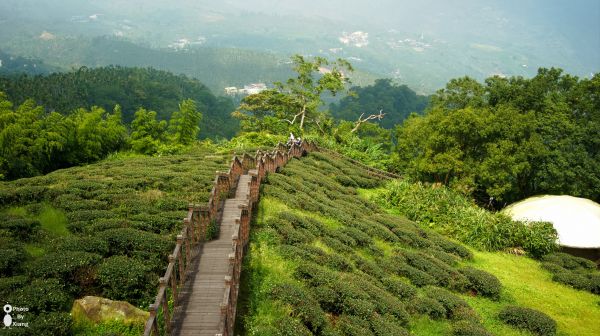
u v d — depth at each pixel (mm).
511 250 30750
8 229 18062
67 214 20375
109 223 19172
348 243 23766
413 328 18281
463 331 18031
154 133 46000
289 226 22094
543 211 34219
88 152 38625
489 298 22766
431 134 39219
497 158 35375
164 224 20016
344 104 160625
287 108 60344
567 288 25656
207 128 115875
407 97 160500
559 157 36812
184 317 12852
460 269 24547
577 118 39469
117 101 102938
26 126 34531
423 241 27312
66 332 12586
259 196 25391
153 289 15367
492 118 36750
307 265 18516
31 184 25469
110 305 13625
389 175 45500
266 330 14062
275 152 32781
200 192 25250
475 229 31031
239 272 15992
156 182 26109
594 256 32062
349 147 53375
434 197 34812
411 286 20953
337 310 17219
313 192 30125
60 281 14750
